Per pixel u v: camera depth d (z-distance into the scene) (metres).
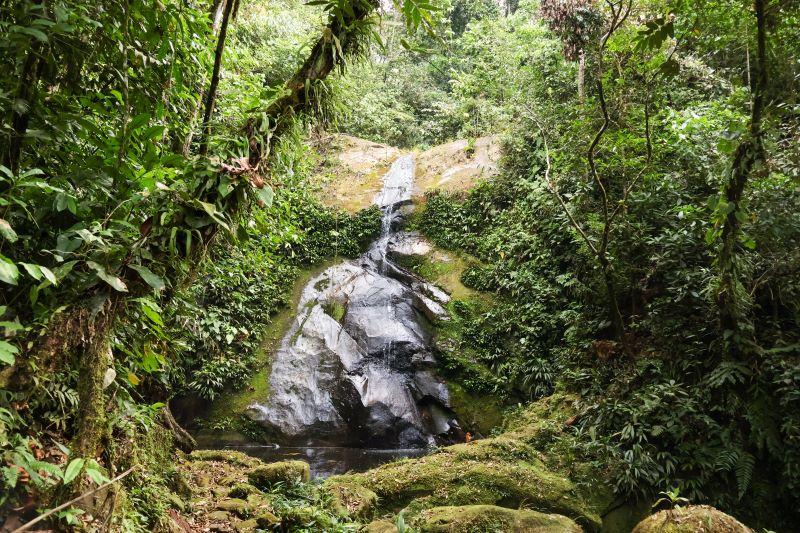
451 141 14.09
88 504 1.83
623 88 7.11
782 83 4.27
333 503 4.52
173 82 2.77
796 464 4.77
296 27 10.91
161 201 2.10
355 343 9.03
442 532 4.07
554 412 6.56
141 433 3.32
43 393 1.96
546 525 4.23
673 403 5.50
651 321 6.23
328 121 2.79
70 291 1.87
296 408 8.30
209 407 8.42
